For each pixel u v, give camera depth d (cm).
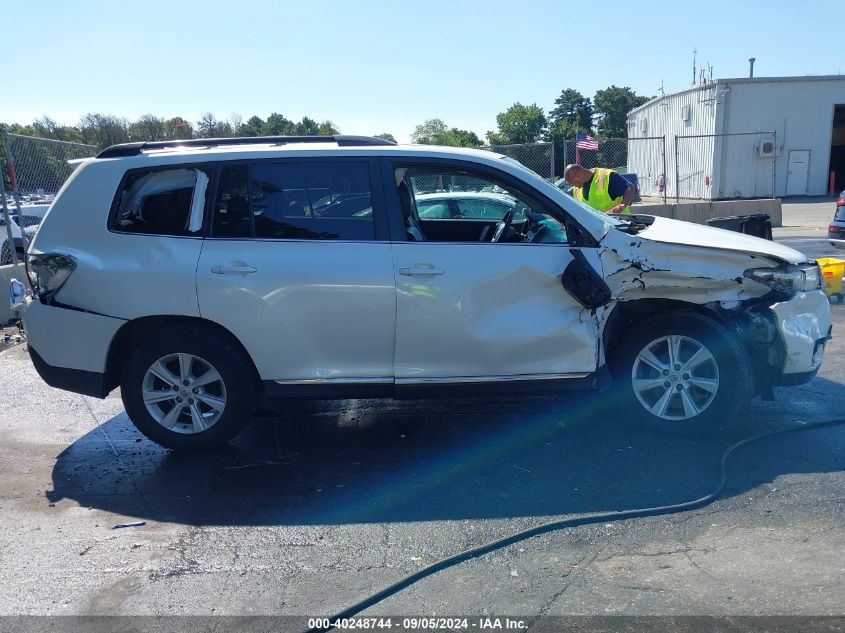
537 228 491
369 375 462
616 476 432
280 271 450
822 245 1472
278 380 464
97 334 463
